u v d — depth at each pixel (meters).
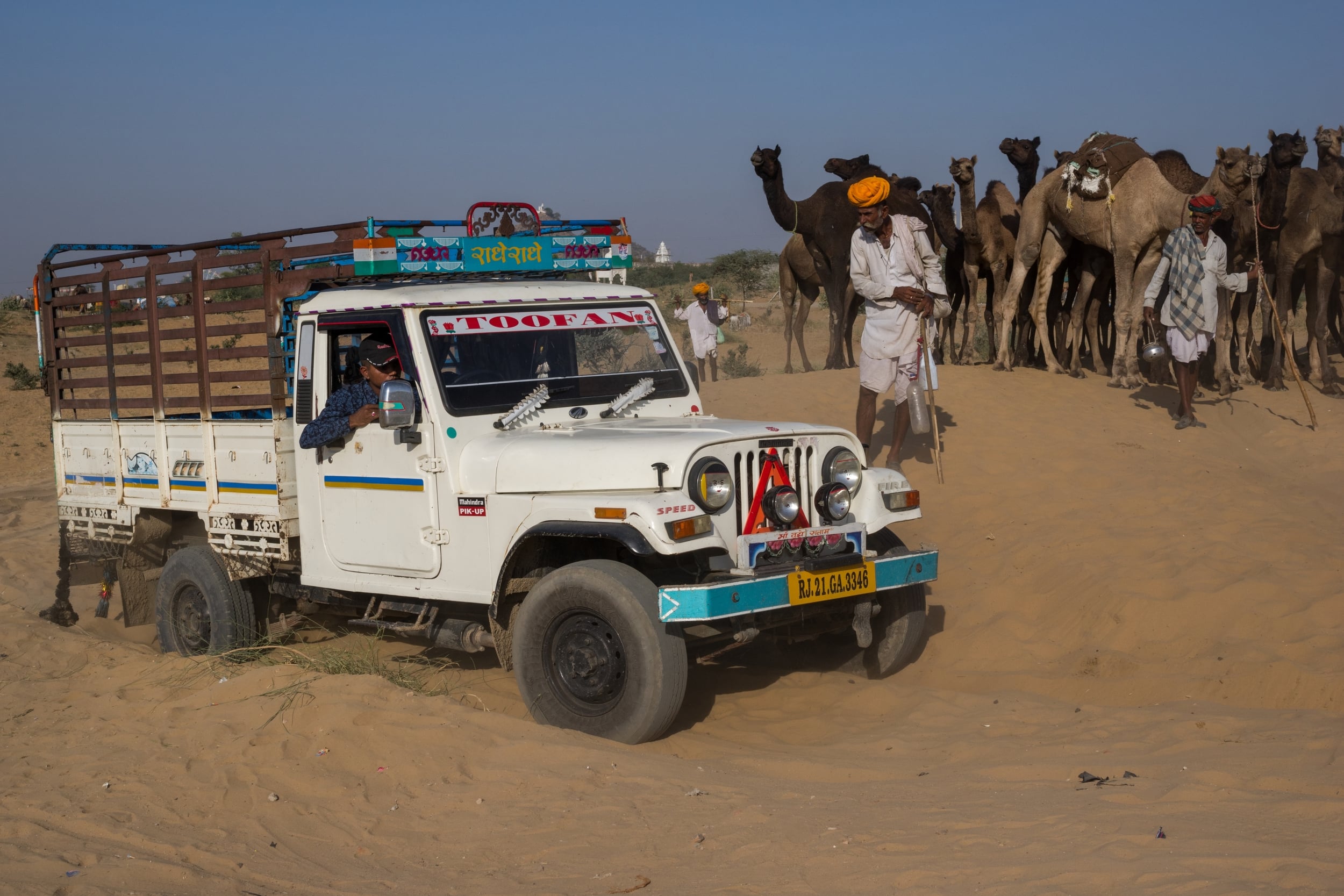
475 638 6.23
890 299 9.06
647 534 5.16
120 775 5.34
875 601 6.34
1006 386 13.17
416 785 5.04
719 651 6.08
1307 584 6.75
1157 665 6.29
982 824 4.18
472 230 6.97
